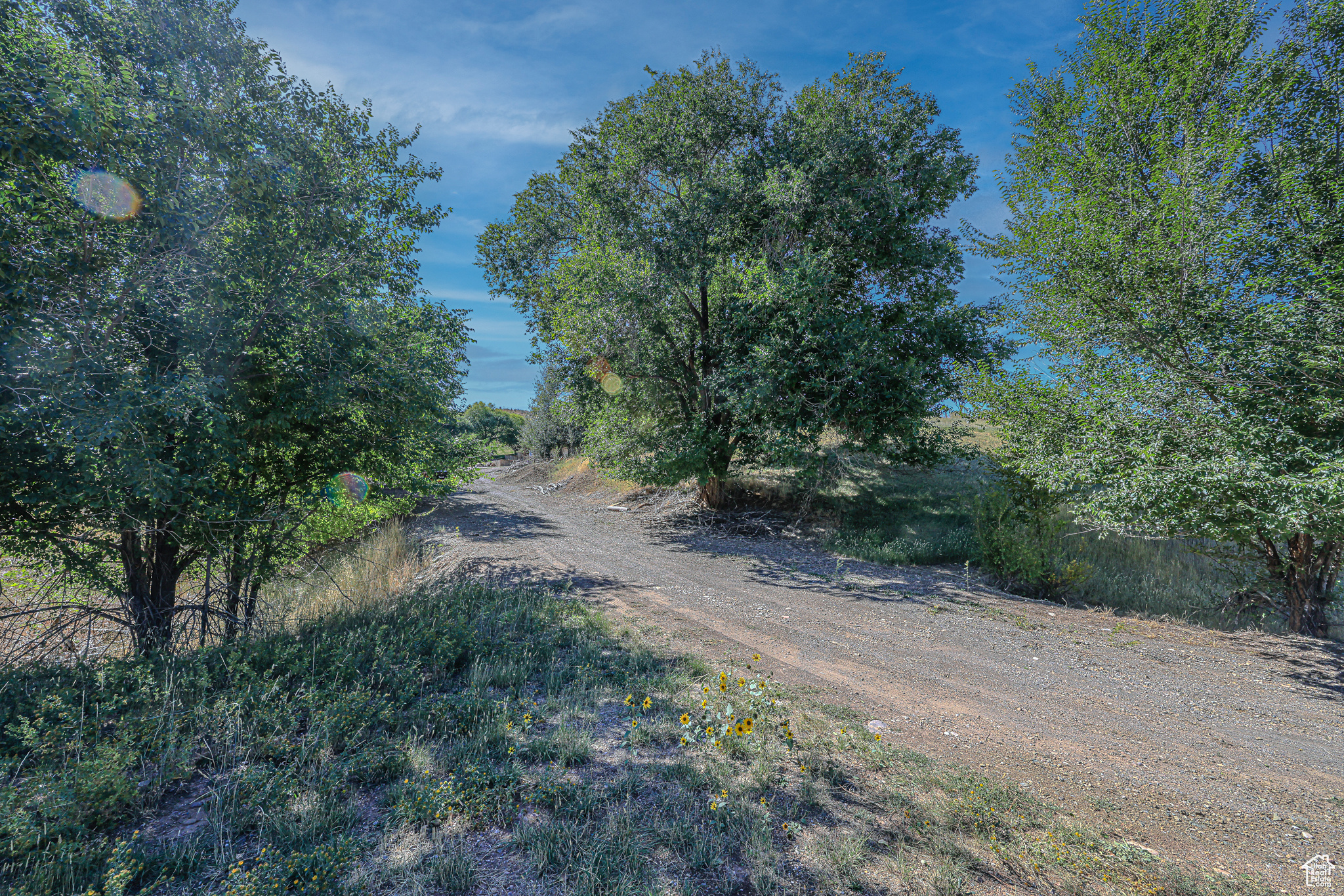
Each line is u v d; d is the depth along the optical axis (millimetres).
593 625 7301
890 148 15281
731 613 8422
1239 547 8836
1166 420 7867
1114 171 9703
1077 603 9781
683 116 16109
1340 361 6324
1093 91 10562
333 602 8688
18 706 3918
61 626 6473
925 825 3354
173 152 5852
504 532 16297
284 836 3035
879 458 19703
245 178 6207
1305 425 7129
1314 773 4285
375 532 14141
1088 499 9172
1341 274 6691
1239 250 7770
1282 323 6988
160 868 2762
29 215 5047
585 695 5086
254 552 7754
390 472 8680
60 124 4750
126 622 6910
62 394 4934
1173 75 9250
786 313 14305
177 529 6867
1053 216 9930
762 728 4480
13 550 5996
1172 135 9391
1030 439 9844
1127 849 3203
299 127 7344
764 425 14656
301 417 6961
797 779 3803
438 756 3945
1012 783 3986
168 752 3580
